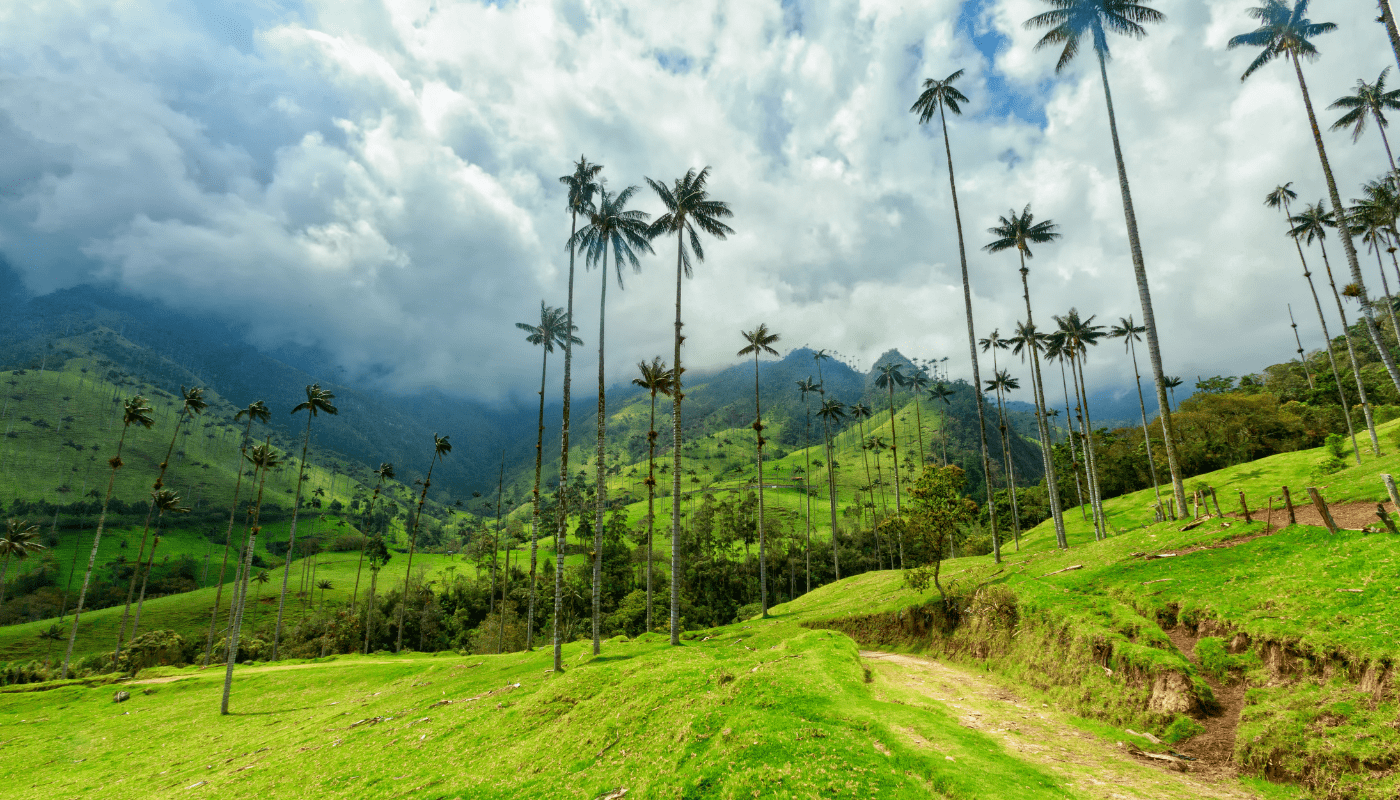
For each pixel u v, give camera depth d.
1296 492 47.41
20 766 37.56
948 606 37.19
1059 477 113.56
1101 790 12.88
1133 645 20.81
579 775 18.44
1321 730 13.82
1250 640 18.75
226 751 34.69
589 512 167.62
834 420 106.88
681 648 42.06
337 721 38.06
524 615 114.88
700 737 17.78
